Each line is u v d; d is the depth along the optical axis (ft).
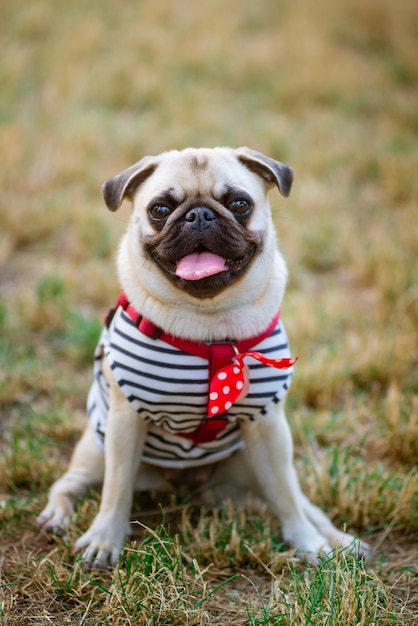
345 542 10.15
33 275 18.72
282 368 9.39
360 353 15.14
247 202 9.36
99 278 18.03
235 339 9.51
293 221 21.13
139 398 9.48
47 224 20.63
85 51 32.71
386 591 8.87
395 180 23.38
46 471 11.73
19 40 34.01
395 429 12.59
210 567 9.73
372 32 36.68
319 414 13.44
